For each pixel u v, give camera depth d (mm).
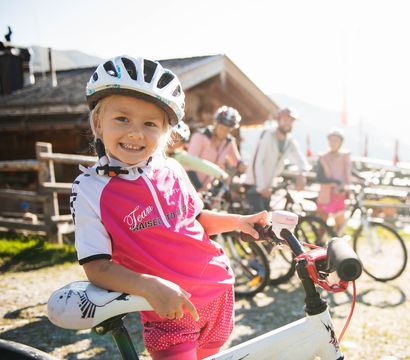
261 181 4527
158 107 1374
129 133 1329
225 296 1517
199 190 4055
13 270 4609
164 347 1353
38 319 3344
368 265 4961
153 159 1517
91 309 1023
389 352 2920
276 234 1407
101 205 1302
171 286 1071
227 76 9227
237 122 4410
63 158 5992
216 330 1478
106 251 1232
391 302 3971
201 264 1435
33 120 8648
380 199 10125
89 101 1400
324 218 5293
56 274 4512
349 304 3908
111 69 1329
